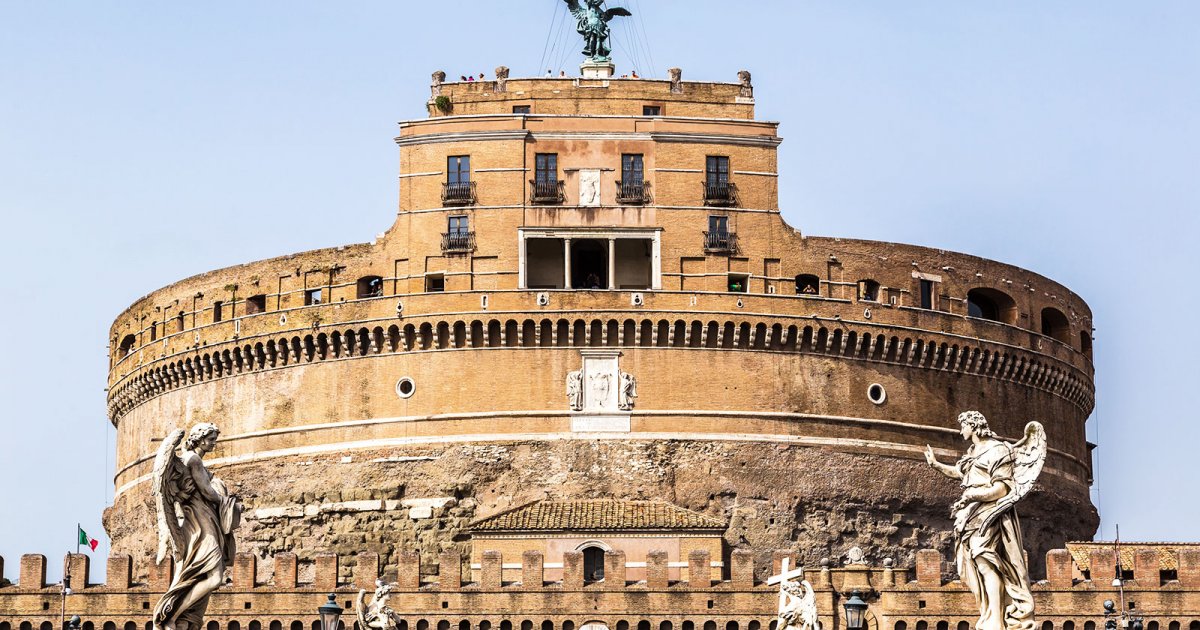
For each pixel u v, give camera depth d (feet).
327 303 416.46
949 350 424.05
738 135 416.05
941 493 418.92
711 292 408.05
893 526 413.39
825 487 408.05
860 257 419.95
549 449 403.34
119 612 368.89
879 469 413.18
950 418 425.28
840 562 407.03
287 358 420.77
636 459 403.13
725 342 409.08
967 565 118.93
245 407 424.87
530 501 400.26
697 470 403.54
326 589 371.15
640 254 419.33
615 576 368.48
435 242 411.75
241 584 371.97
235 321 426.51
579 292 407.03
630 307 406.62
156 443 441.68
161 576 371.56
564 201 410.93
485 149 412.57
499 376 406.82
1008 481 118.62
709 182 413.59
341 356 416.05
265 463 418.72
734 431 406.21
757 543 401.90
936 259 428.15
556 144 412.36
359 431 411.54
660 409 405.59
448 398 407.23
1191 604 357.20
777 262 413.80
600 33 450.71
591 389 405.80
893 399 418.92
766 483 405.18
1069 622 358.02
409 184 415.03
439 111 423.64
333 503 408.87
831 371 414.21
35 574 372.38
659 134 413.18
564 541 384.88
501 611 366.84
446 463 404.36
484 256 409.28
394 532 404.36
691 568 368.07
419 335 409.08
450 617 367.04
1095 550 376.68
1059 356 446.19
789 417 409.08
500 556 369.91
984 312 442.09
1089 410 471.21
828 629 363.15
